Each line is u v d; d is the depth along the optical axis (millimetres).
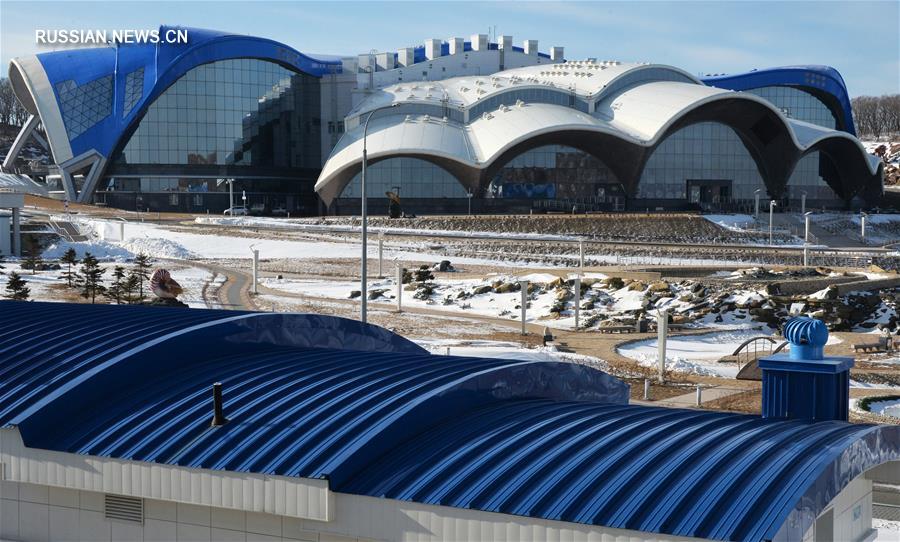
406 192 152375
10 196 106562
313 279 95312
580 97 161375
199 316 29172
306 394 22250
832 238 142500
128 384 23688
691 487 17078
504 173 154000
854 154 167000
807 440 19062
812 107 197750
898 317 75875
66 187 165750
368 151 149250
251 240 119812
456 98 162375
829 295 76812
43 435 21359
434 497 17734
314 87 177750
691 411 22500
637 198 158375
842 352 64188
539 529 16828
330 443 19484
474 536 17359
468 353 58281
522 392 24766
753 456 18172
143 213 152000
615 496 17047
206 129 167250
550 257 111312
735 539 15562
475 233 127438
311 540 19000
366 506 18234
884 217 158000
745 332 71125
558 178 155500
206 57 165375
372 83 179750
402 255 111562
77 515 21172
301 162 177000
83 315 29766
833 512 19391
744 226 142250
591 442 19531
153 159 166625
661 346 51875
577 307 70938
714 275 97125
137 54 166000
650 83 167375
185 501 19500
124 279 89500
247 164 170500
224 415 21297
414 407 20672
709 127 160875
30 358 24750
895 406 47594
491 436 20203
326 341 30734
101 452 20312
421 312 77562
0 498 21828
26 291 73500
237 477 19016
